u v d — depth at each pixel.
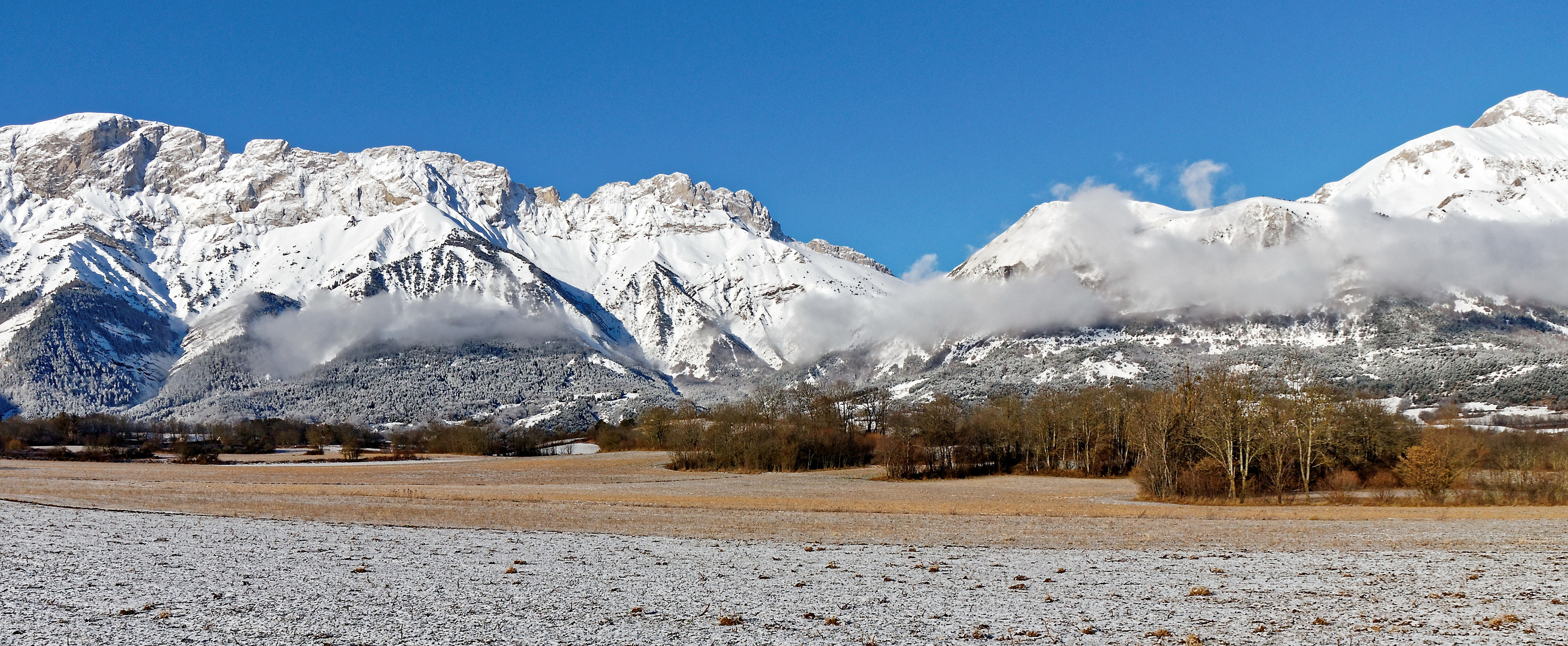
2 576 30.59
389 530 45.97
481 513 55.94
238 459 152.12
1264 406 71.25
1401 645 23.41
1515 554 40.03
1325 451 73.12
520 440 178.12
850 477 109.94
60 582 29.80
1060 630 24.73
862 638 23.88
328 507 58.12
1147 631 24.70
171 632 23.56
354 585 30.27
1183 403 78.00
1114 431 111.25
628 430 195.38
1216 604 28.45
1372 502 66.31
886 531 48.31
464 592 29.33
